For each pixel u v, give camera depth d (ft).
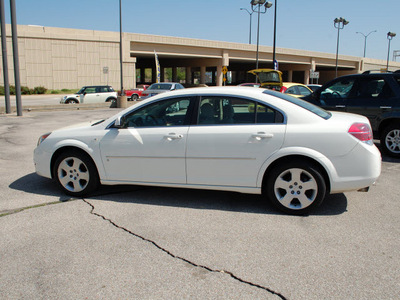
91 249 11.51
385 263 10.50
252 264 10.50
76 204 15.70
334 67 238.27
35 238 12.32
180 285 9.49
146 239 12.21
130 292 9.21
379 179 19.60
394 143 24.73
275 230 12.84
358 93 25.82
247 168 14.29
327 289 9.23
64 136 16.60
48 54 138.21
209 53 173.58
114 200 16.19
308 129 13.75
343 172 13.64
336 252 11.19
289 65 221.25
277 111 14.21
